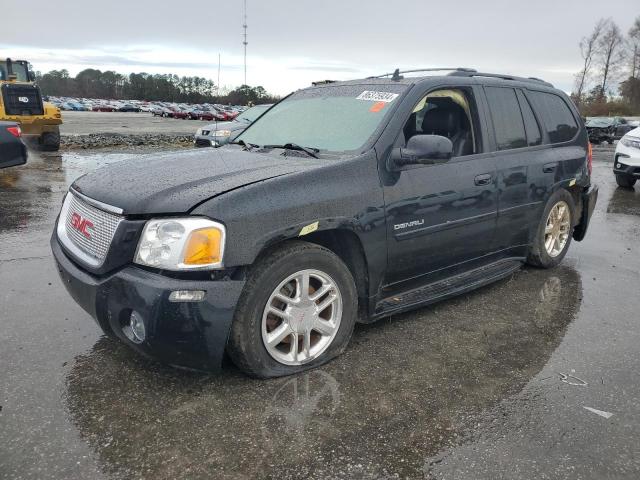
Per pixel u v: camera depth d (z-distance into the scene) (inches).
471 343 144.4
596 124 1138.7
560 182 197.3
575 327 156.0
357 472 93.7
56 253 131.4
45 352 132.4
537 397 118.3
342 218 126.3
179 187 116.9
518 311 167.2
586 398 118.3
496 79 182.2
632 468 96.0
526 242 192.2
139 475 91.7
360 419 108.7
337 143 144.6
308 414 109.9
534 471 94.7
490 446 101.3
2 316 152.2
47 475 90.8
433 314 163.6
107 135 897.5
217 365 112.4
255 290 114.3
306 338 125.6
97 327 146.9
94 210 121.1
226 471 93.1
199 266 107.0
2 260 202.7
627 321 161.0
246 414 109.3
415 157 135.2
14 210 294.5
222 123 598.2
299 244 122.0
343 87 171.3
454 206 154.0
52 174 445.1
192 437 101.7
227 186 116.0
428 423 108.0
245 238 110.5
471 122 168.1
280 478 91.8
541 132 194.7
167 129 1246.3
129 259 111.0
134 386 118.6
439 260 156.5
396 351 138.7
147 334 107.0
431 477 92.8
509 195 174.4
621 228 290.0
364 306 140.3
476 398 117.5
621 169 417.7
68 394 114.9
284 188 119.0
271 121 174.4
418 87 152.9
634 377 127.9
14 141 331.9
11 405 110.0
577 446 101.7
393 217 137.9
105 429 103.4
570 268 213.0
